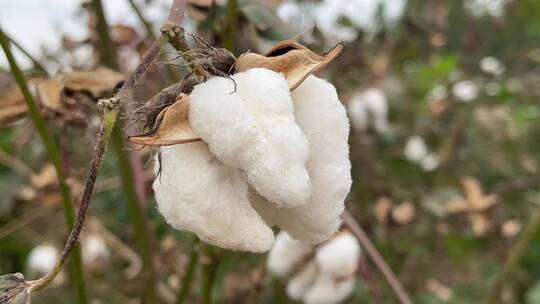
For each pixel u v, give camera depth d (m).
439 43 1.25
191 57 0.31
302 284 0.58
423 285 0.93
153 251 0.55
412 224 0.89
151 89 0.47
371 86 0.99
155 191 0.31
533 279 0.93
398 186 1.00
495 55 1.51
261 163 0.29
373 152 1.00
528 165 1.17
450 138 1.17
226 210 0.30
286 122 0.29
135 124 0.32
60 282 0.73
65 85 0.45
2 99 0.48
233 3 0.44
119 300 0.72
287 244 0.58
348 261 0.55
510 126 1.20
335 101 0.31
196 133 0.30
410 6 1.07
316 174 0.30
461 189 1.03
